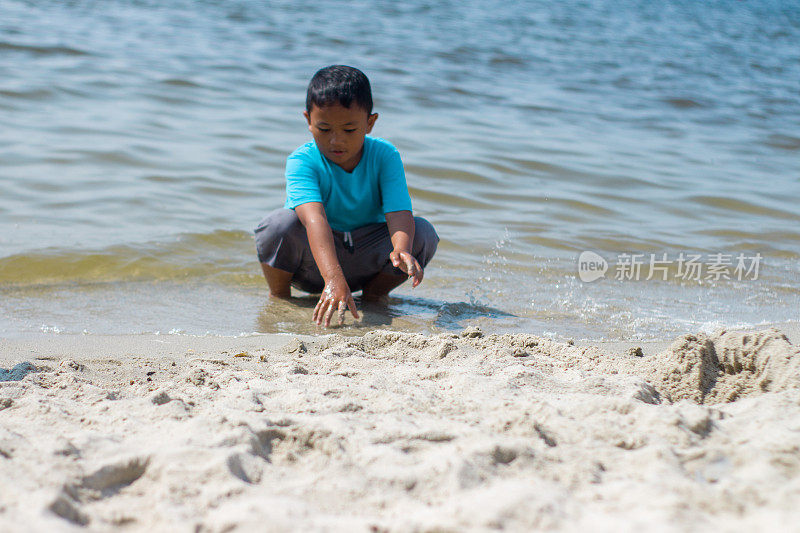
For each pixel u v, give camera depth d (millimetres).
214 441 1870
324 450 1897
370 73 10633
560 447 1923
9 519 1482
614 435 1964
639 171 7293
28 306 3840
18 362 2938
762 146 8812
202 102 8406
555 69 12297
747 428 2023
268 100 8703
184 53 10602
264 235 4055
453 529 1450
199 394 2389
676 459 1795
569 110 9773
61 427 2047
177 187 5969
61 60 9430
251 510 1522
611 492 1639
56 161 6234
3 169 5941
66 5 13570
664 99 10891
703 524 1452
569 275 4766
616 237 5570
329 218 4039
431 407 2230
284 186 6242
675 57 14578
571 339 3418
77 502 1644
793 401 2217
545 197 6395
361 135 3783
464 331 3398
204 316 3840
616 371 2805
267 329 3678
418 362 2943
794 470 1728
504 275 4734
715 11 24922
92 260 4531
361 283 4191
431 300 4270
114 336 3410
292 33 13000
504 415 2057
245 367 2842
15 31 10680
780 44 17938
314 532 1445
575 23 18219
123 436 1980
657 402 2453
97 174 6070
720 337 2775
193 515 1581
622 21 19594
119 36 11266
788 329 3824
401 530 1454
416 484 1715
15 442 1870
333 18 15164
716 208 6410
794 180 7438
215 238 5051
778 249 5465
